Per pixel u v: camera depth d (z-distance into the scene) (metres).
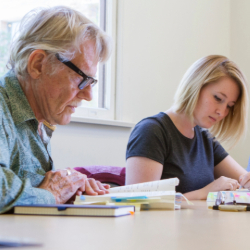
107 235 0.48
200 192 1.52
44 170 1.18
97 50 1.13
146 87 2.72
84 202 0.92
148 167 1.46
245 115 1.74
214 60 1.61
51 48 1.04
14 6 2.06
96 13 2.55
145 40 2.73
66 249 0.38
